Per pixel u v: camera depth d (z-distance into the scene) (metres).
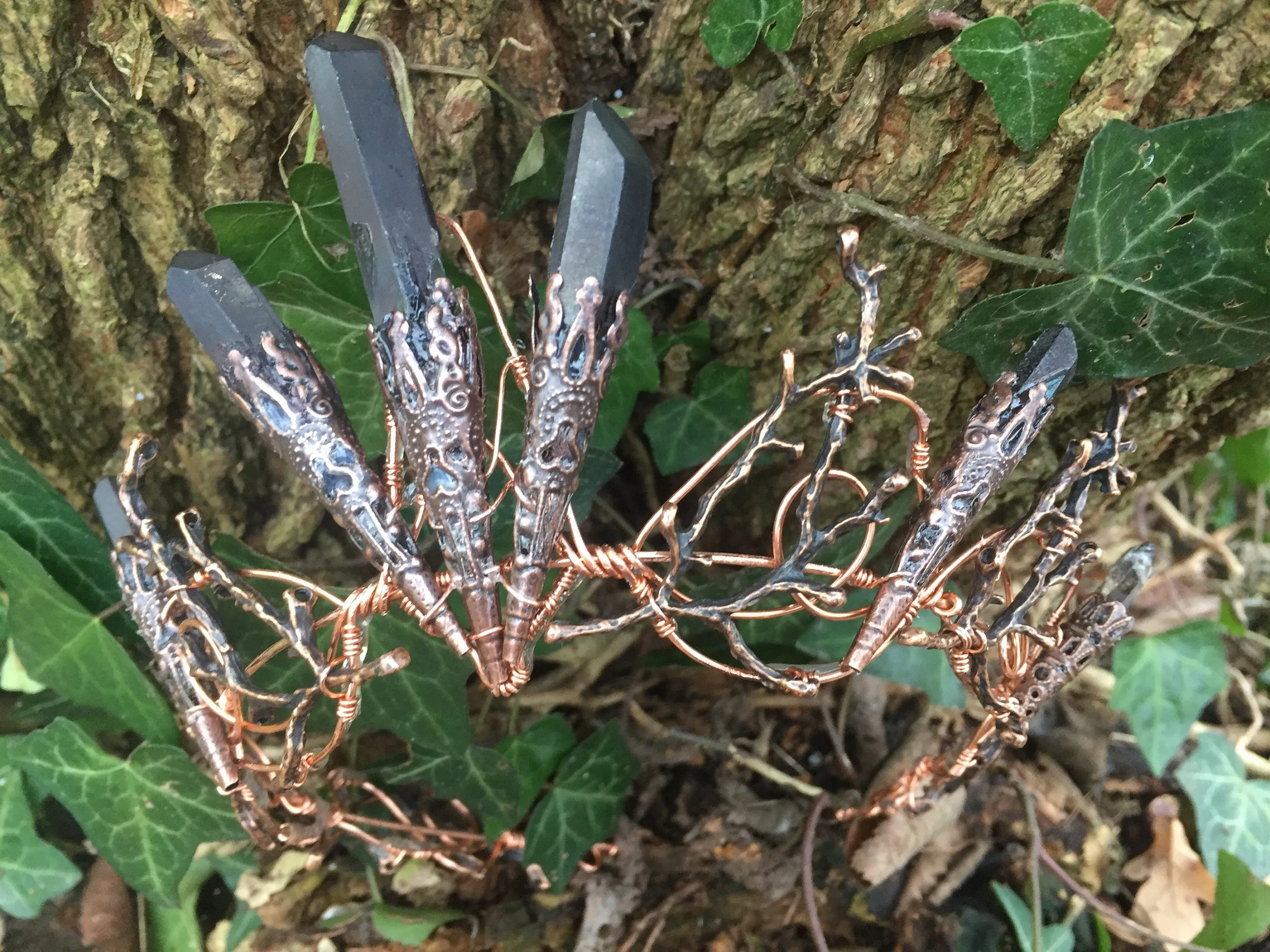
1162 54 0.16
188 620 0.17
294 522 0.24
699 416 0.24
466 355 0.15
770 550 0.26
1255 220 0.16
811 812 0.24
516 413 0.21
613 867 0.25
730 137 0.20
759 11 0.18
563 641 0.16
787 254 0.21
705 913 0.24
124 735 0.24
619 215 0.14
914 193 0.19
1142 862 0.26
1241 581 0.32
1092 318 0.18
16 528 0.20
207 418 0.23
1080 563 0.17
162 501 0.25
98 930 0.24
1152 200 0.16
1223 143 0.16
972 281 0.19
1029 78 0.16
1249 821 0.26
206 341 0.15
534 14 0.20
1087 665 0.18
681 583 0.23
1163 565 0.31
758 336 0.23
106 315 0.22
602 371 0.15
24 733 0.23
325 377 0.16
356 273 0.20
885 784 0.26
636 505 0.28
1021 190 0.18
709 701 0.27
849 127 0.19
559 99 0.22
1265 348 0.18
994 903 0.25
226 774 0.17
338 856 0.25
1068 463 0.17
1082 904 0.25
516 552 0.15
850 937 0.24
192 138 0.20
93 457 0.24
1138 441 0.21
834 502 0.24
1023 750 0.28
